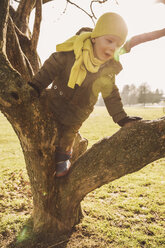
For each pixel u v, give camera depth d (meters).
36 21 2.60
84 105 1.82
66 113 1.83
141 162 1.75
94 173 2.04
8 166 6.85
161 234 2.78
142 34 1.44
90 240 2.63
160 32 1.42
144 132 1.71
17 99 1.76
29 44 2.74
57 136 2.02
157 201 3.81
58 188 2.43
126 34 1.47
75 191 2.36
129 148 1.76
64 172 2.17
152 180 5.14
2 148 10.41
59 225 2.65
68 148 2.08
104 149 1.94
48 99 1.94
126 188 4.61
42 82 1.64
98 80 1.72
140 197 4.08
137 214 3.36
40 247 2.49
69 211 2.63
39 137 1.97
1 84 1.73
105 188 4.61
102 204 3.73
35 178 2.31
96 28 1.49
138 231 2.86
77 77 1.58
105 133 15.02
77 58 1.54
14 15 3.10
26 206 3.65
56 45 1.65
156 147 1.67
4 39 1.86
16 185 4.66
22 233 2.73
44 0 3.75
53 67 1.63
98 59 1.56
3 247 2.52
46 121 1.93
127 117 1.85
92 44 1.59
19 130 1.97
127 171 1.85
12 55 2.10
